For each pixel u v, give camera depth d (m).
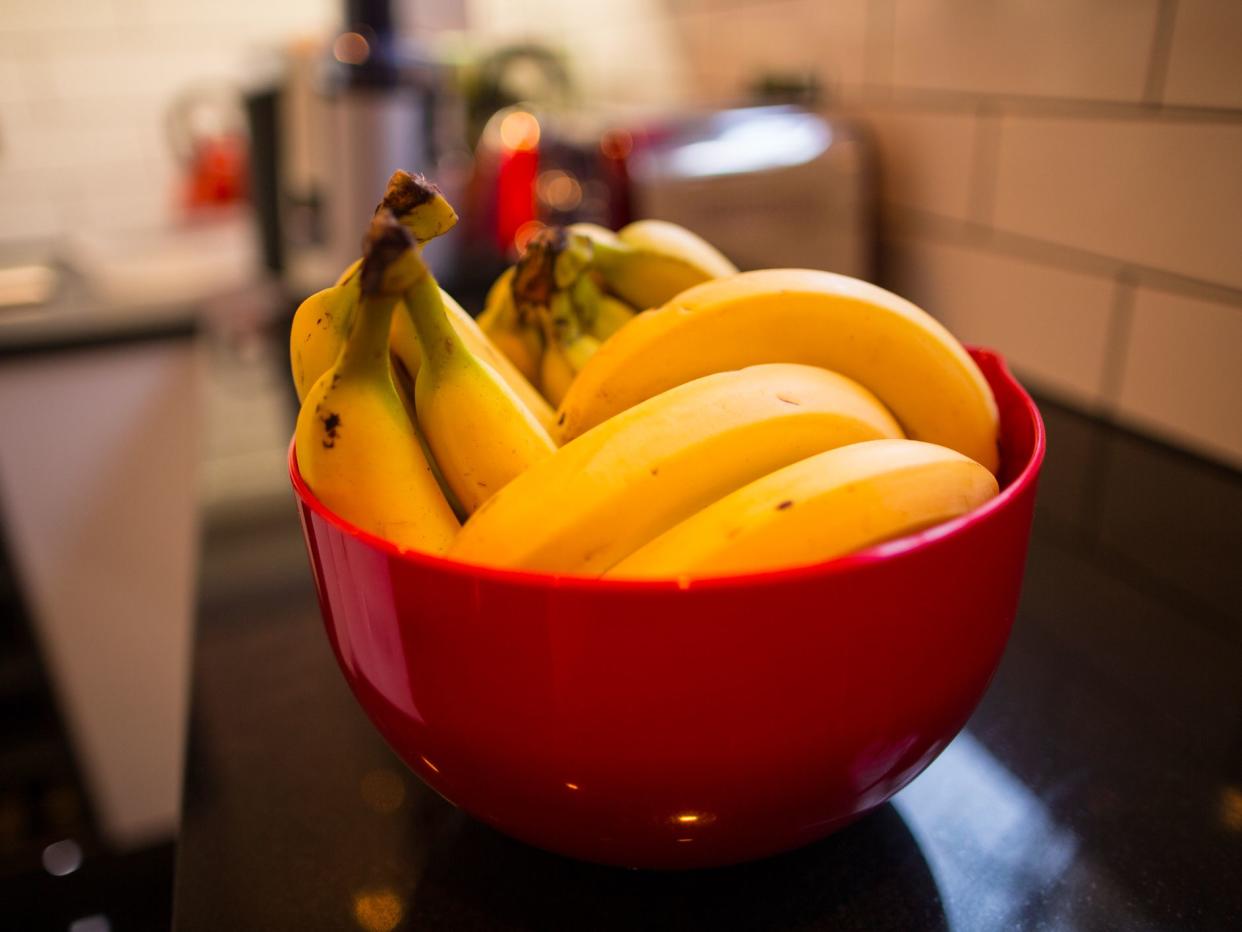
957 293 0.78
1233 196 0.54
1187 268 0.58
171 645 1.25
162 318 1.12
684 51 1.21
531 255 0.38
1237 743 0.38
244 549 0.58
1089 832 0.34
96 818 1.23
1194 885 0.32
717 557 0.24
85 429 1.13
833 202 0.83
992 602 0.26
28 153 1.61
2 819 1.17
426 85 1.14
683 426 0.27
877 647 0.24
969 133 0.74
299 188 1.27
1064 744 0.38
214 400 0.88
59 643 1.19
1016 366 0.73
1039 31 0.65
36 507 1.13
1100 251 0.64
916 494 0.25
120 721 1.26
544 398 0.40
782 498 0.25
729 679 0.23
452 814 0.36
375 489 0.27
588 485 0.26
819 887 0.32
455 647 0.24
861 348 0.31
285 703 0.43
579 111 1.41
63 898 0.73
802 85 0.92
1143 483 0.60
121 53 1.61
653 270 0.39
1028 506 0.27
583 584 0.22
